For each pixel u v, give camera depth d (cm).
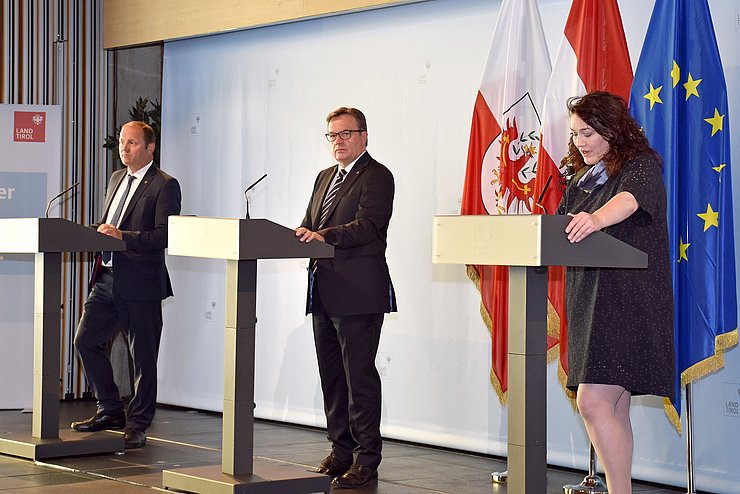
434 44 582
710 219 425
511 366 312
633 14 496
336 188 473
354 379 461
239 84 692
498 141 494
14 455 516
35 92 746
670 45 429
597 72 455
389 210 461
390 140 603
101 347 583
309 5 627
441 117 579
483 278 505
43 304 517
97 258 572
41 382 521
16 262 709
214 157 709
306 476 419
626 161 328
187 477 418
